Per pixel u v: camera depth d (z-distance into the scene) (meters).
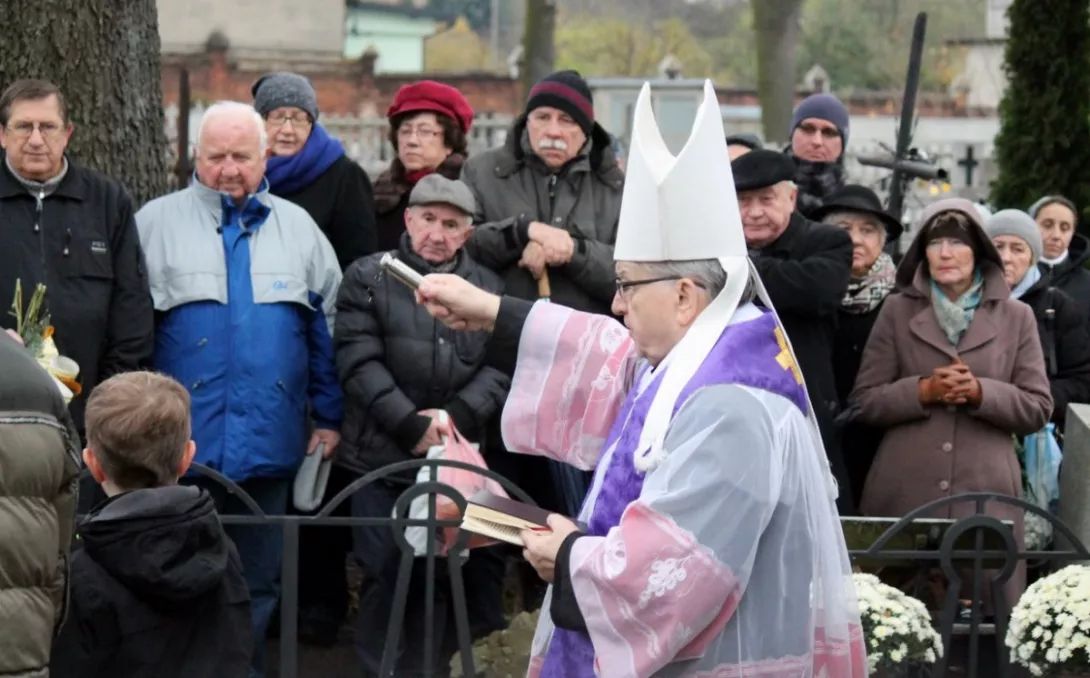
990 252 8.17
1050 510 8.38
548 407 5.40
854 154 27.50
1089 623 6.41
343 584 8.59
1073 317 9.05
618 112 28.91
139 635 5.38
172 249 7.80
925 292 8.20
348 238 8.72
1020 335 8.13
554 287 8.02
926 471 7.95
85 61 8.91
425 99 9.11
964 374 7.90
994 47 46.28
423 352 7.79
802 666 4.75
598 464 5.16
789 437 4.75
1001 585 6.85
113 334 7.57
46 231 7.47
